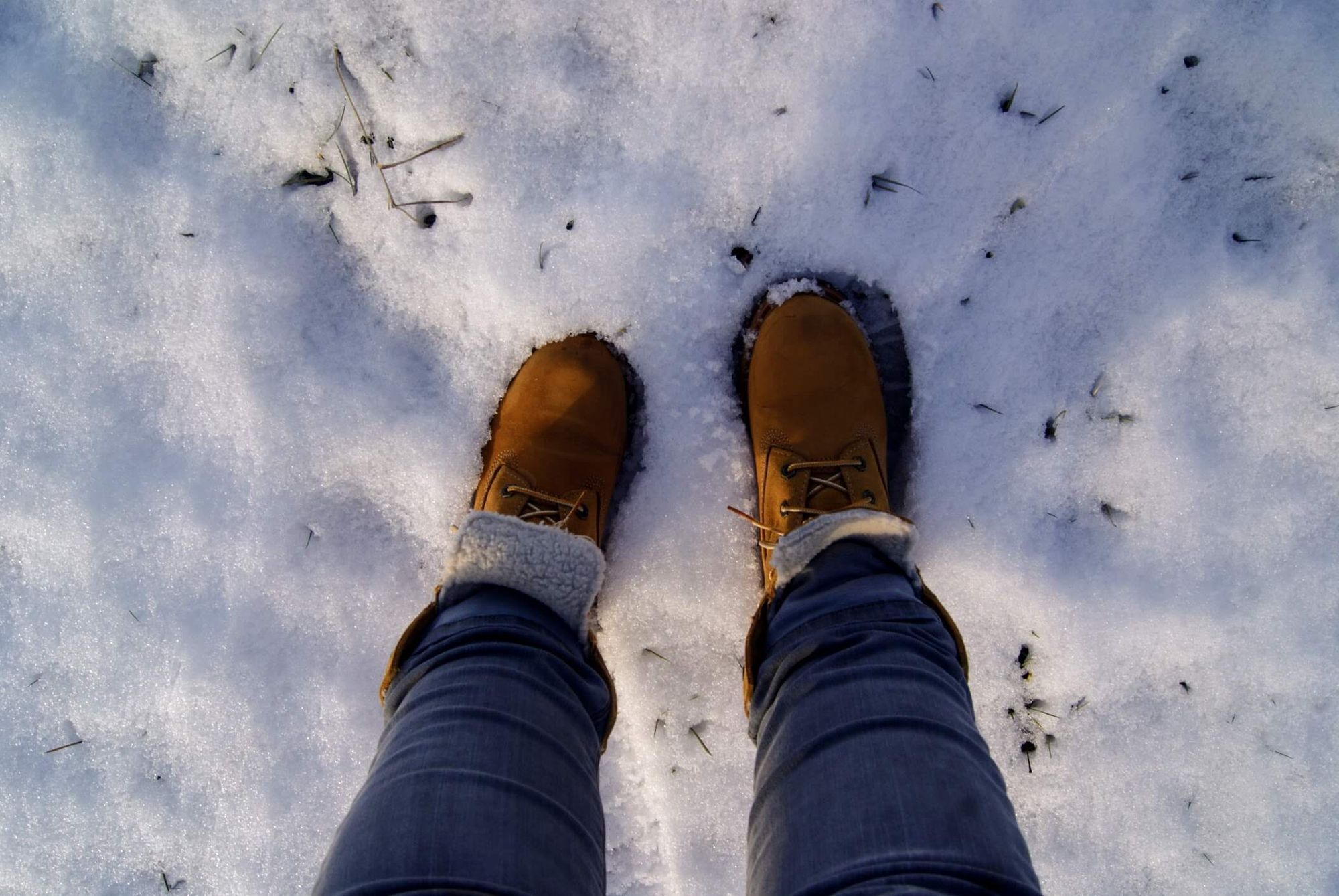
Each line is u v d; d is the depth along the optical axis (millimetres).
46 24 1421
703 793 1504
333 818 1486
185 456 1471
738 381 1511
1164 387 1458
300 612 1489
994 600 1492
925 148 1424
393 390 1474
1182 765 1496
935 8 1389
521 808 1017
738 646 1502
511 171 1422
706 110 1411
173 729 1487
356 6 1389
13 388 1464
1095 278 1452
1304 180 1422
